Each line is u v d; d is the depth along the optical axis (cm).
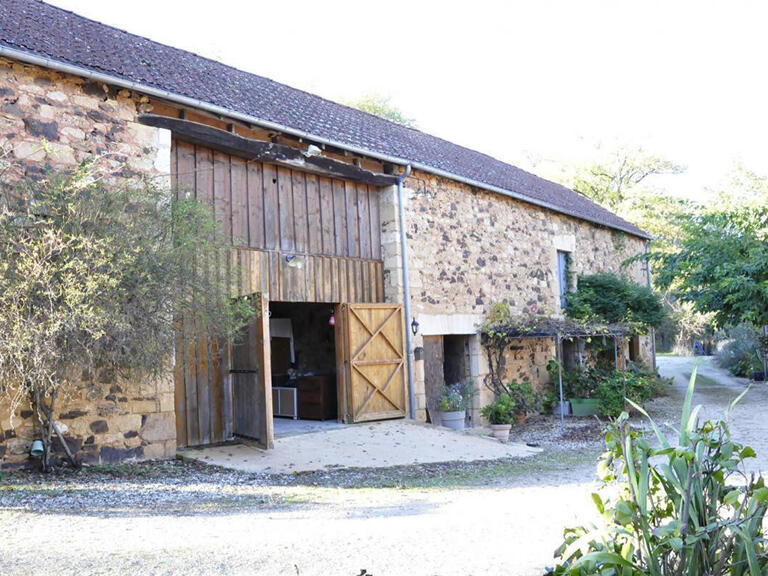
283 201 919
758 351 2094
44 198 579
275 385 1222
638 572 226
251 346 798
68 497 511
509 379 1292
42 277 537
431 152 1241
